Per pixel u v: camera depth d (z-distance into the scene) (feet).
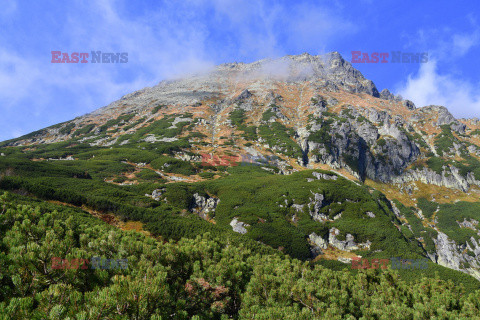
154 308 21.95
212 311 37.04
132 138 427.74
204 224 165.89
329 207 232.94
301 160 385.29
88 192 189.67
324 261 178.29
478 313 47.19
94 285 23.81
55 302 18.71
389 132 477.77
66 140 462.19
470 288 144.25
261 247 151.43
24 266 22.00
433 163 417.28
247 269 48.52
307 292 41.65
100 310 17.78
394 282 61.36
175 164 311.88
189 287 35.14
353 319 38.96
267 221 199.11
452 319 41.24
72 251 25.80
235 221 196.54
